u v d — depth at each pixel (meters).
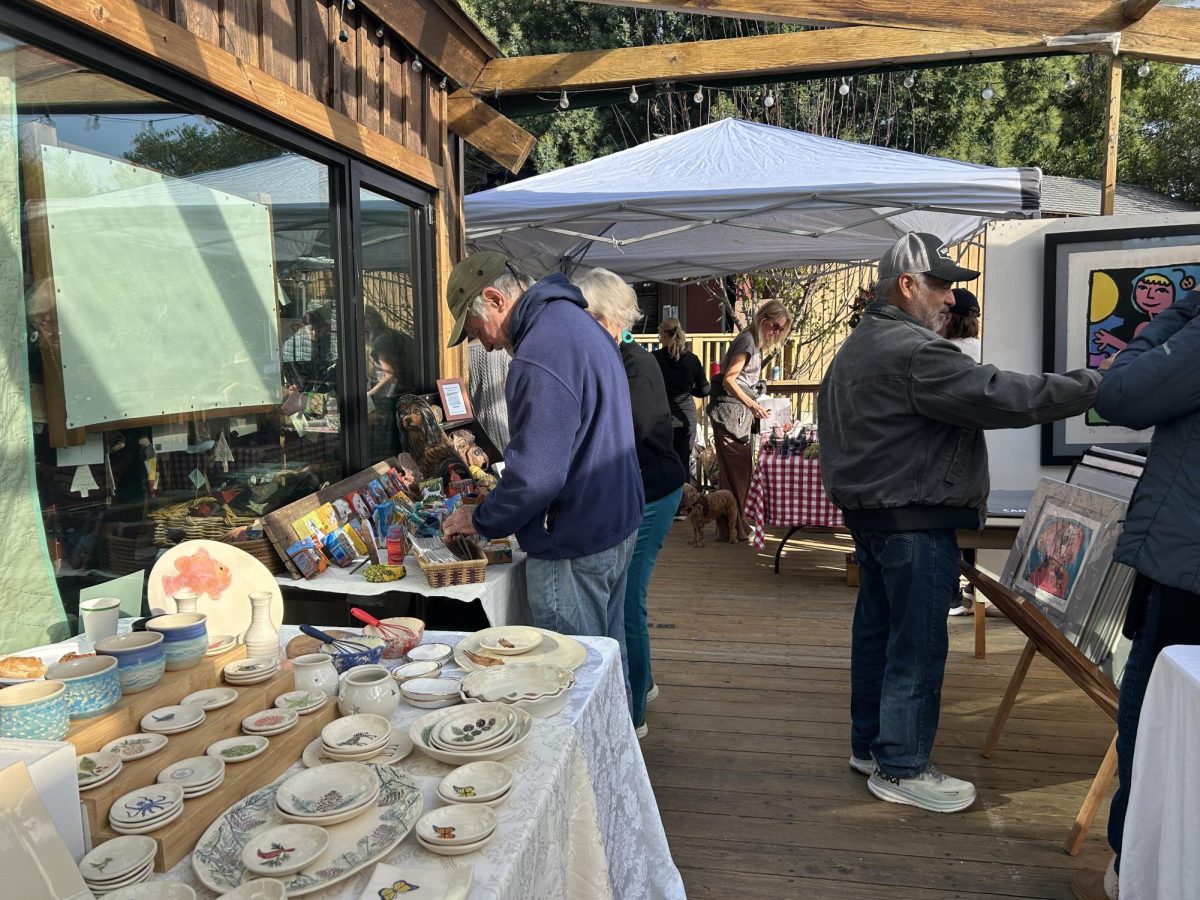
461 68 3.79
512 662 1.56
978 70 12.72
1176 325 1.70
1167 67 15.25
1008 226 3.36
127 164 2.01
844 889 2.01
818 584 4.81
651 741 2.81
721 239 6.11
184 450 2.23
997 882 2.03
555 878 1.15
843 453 2.30
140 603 2.08
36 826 0.78
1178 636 1.61
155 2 2.00
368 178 3.11
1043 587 2.51
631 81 3.92
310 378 2.80
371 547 2.42
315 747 1.23
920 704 2.34
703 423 8.03
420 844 0.99
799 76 3.96
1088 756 2.66
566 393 1.95
